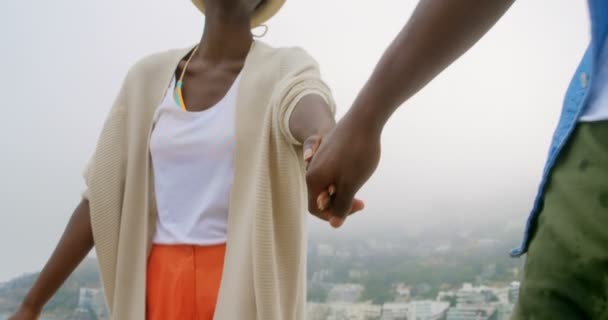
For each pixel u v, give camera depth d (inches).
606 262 33.3
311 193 44.9
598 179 34.0
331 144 42.8
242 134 75.7
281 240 72.6
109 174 82.5
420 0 37.9
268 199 70.6
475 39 37.1
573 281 34.9
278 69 78.0
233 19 83.4
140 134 82.0
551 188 37.2
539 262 36.6
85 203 85.7
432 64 37.7
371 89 39.8
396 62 38.3
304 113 64.2
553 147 37.6
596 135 34.7
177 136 78.5
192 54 86.4
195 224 74.9
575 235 34.6
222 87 81.6
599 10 35.7
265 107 76.6
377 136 41.2
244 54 84.0
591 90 35.7
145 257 77.4
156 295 76.2
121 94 85.8
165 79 84.3
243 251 71.8
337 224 45.5
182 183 77.6
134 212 80.1
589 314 34.5
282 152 71.1
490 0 35.4
